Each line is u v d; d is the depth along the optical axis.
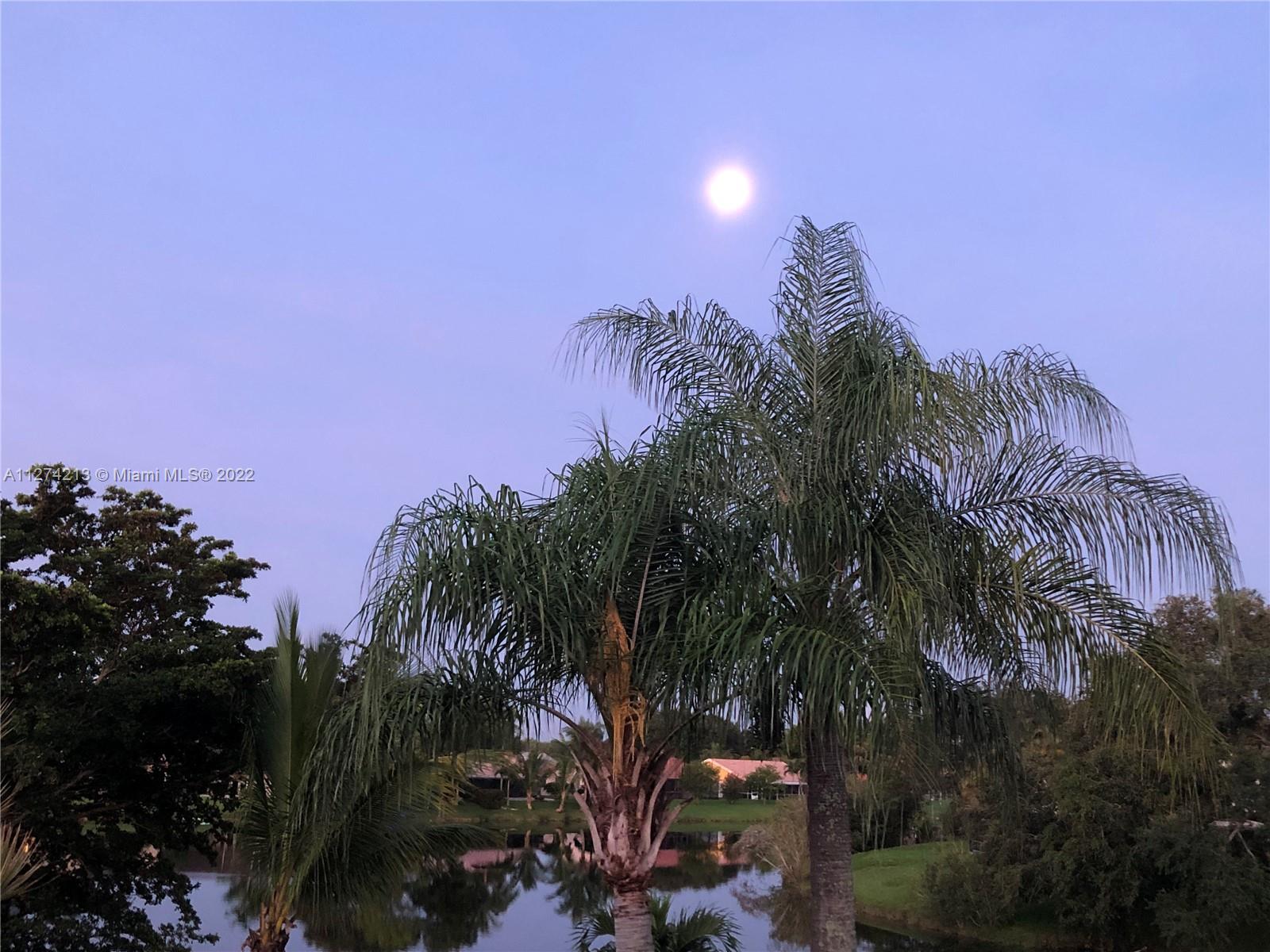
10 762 14.58
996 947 26.34
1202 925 22.38
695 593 8.90
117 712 15.84
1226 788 20.92
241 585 20.56
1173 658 8.91
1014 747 10.07
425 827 13.97
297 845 13.01
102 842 17.50
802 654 7.75
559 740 9.74
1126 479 9.08
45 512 18.81
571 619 8.66
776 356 9.89
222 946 21.95
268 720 13.80
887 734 7.23
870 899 30.89
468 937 25.09
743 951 20.86
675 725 9.07
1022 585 9.15
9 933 13.80
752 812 72.19
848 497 9.06
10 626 14.84
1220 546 8.78
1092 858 24.67
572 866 43.75
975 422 8.95
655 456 8.80
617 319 10.46
